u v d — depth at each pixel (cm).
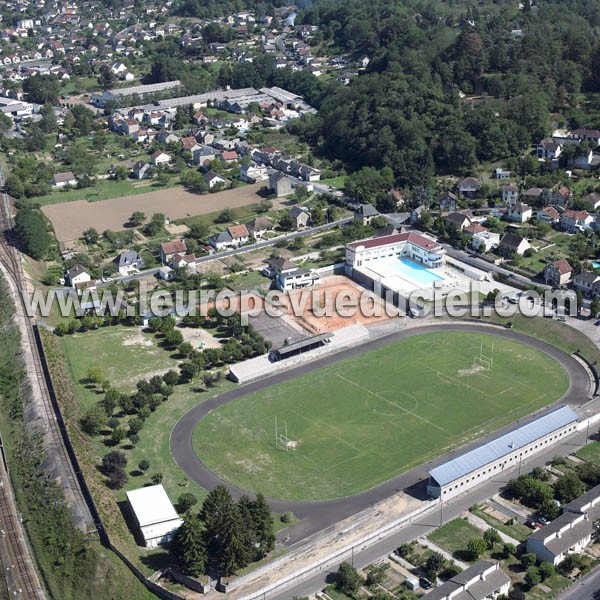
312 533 18262
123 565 17200
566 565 16988
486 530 18200
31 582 17400
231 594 16550
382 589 16625
